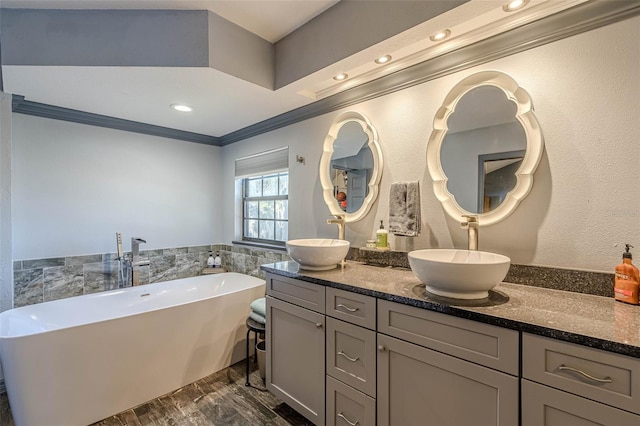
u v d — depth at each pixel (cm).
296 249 183
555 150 139
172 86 208
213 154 361
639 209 120
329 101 236
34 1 168
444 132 177
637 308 111
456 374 113
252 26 198
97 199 276
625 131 123
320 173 246
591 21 129
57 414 172
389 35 156
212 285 316
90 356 182
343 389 151
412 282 154
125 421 185
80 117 262
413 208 183
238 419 186
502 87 154
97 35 176
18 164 237
